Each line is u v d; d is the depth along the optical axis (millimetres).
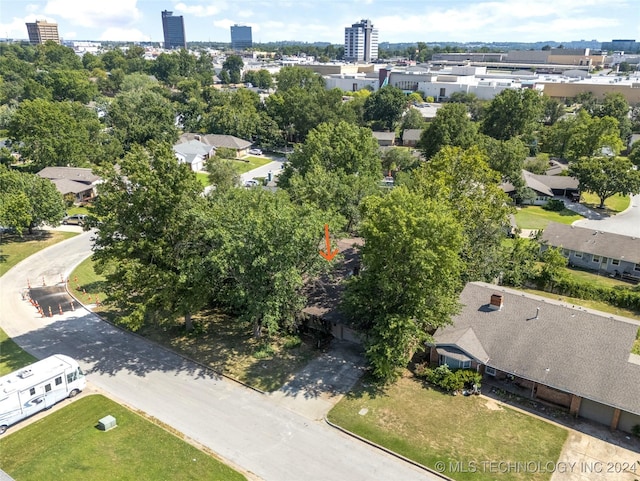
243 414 32406
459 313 37250
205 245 38750
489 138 95750
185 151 107438
